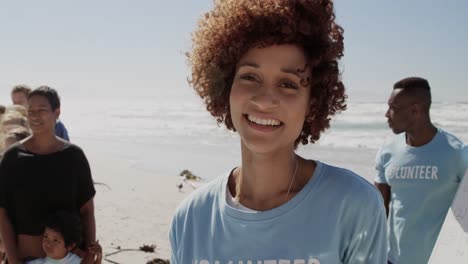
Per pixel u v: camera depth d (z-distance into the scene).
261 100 1.59
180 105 86.94
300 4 1.59
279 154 1.66
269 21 1.58
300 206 1.62
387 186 4.21
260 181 1.70
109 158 19.73
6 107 5.70
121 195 11.99
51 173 3.90
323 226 1.60
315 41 1.62
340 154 19.55
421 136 3.90
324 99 1.75
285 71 1.60
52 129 3.98
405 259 3.86
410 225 3.85
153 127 35.56
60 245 3.88
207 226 1.76
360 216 1.60
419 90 3.87
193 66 1.90
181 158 19.20
